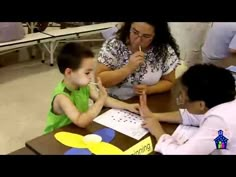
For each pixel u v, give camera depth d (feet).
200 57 9.39
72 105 4.57
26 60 13.89
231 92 3.81
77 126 4.41
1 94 10.68
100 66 5.90
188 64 8.99
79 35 13.64
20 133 8.66
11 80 11.82
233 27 8.21
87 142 3.99
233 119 3.59
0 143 8.16
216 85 3.73
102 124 4.51
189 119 4.66
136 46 5.77
